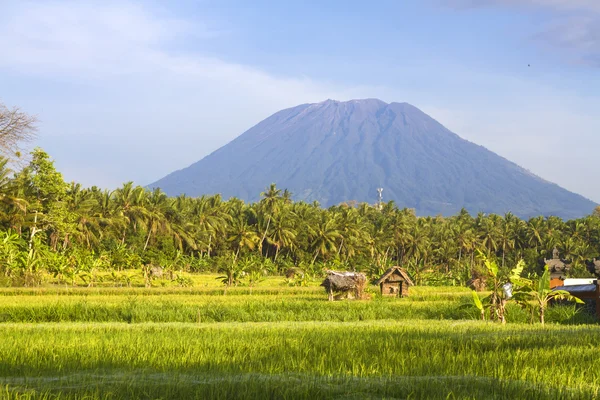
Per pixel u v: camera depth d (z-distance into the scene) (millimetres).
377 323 30156
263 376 12789
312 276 92188
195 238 115312
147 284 64062
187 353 16188
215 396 11211
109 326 25953
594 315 36594
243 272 72688
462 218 179000
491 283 33906
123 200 107688
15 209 71000
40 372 13773
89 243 93438
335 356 15695
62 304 32594
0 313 31125
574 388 11828
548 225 153125
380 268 85062
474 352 16266
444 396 11180
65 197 75938
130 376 12812
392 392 11500
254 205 134750
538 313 35031
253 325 27922
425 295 50500
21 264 57969
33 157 72375
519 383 12031
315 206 152000
